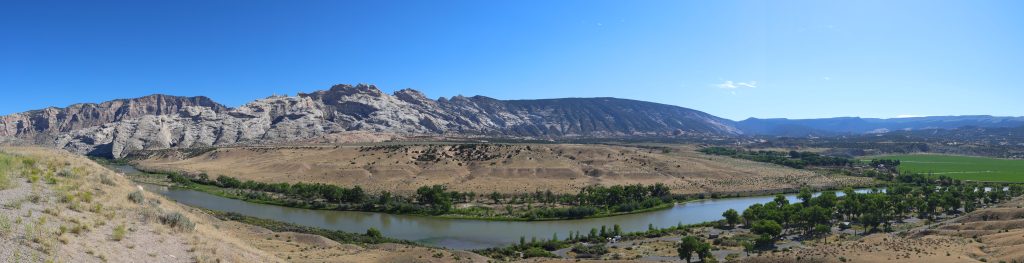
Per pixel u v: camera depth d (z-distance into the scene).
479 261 74.50
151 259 31.39
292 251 62.50
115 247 30.92
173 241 36.75
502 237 120.25
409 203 159.75
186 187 196.88
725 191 199.25
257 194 178.00
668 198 175.00
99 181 48.12
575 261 81.75
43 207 33.50
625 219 145.25
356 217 145.12
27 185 38.62
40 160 49.34
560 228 131.50
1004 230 90.69
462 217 143.62
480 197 180.62
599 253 99.38
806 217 118.62
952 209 153.62
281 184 192.25
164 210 45.59
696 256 94.81
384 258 66.81
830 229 119.44
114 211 38.34
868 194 159.12
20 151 52.97
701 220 144.62
